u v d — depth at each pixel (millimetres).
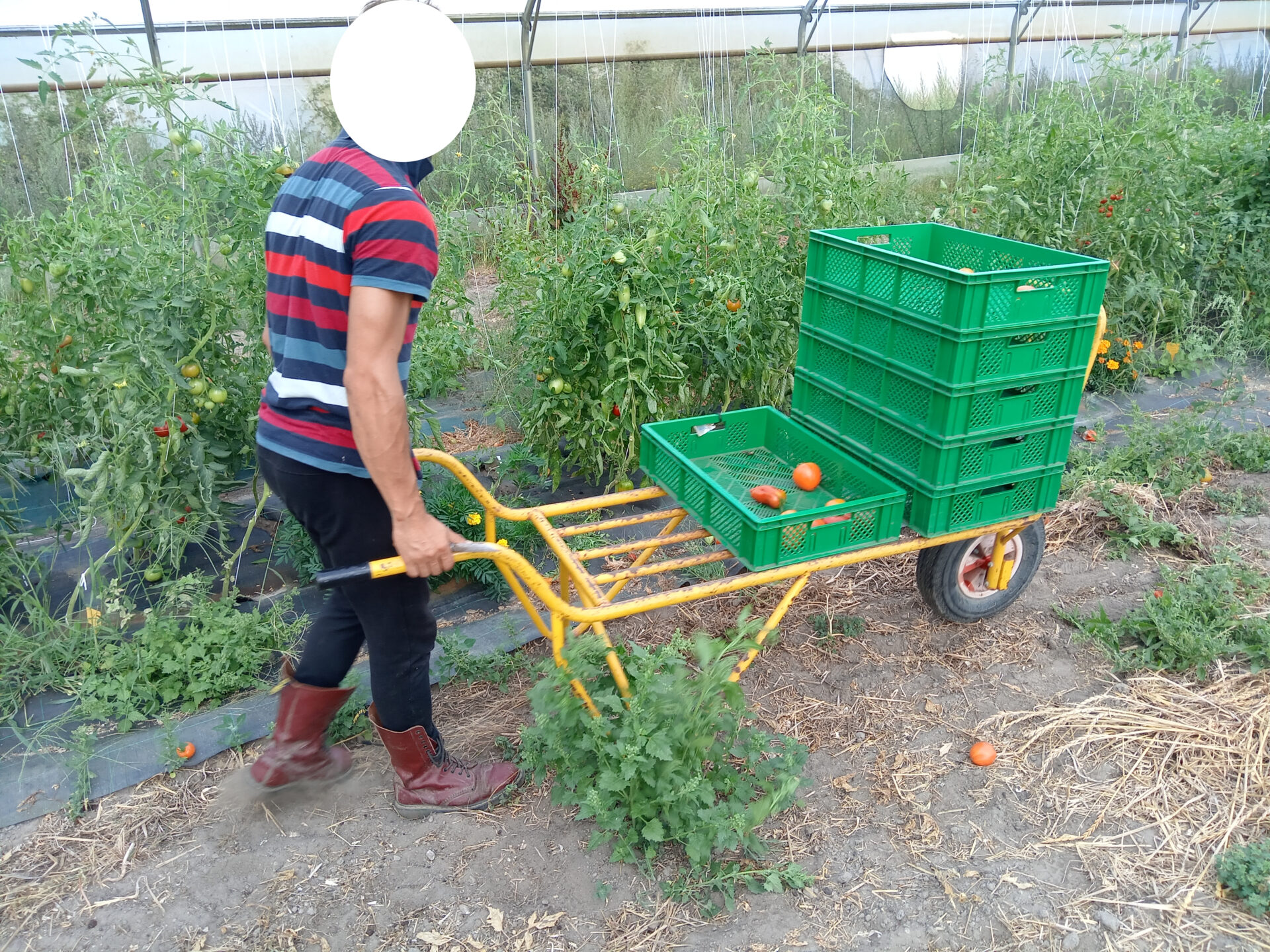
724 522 2635
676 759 2416
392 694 2416
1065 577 3807
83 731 2803
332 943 2252
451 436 5031
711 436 3270
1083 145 5953
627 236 4043
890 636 3424
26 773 2732
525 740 2598
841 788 2748
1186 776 2775
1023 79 9461
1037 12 9539
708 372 4598
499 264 5879
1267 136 6602
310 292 2012
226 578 3422
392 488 1988
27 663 3094
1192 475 4453
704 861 2432
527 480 4285
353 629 2471
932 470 2705
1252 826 2607
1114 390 5684
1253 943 2273
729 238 4672
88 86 5992
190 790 2705
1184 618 3316
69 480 3201
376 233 1911
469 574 3678
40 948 2229
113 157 3422
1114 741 2914
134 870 2443
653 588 3680
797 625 3479
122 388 3143
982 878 2453
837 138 5082
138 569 3754
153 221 3500
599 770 2496
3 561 3322
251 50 6852
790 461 3266
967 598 3342
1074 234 6012
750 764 2615
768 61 5793
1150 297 5801
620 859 2432
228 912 2326
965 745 2916
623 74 8445
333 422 2098
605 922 2314
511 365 5148
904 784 2762
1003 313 2553
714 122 8039
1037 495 2908
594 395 4215
